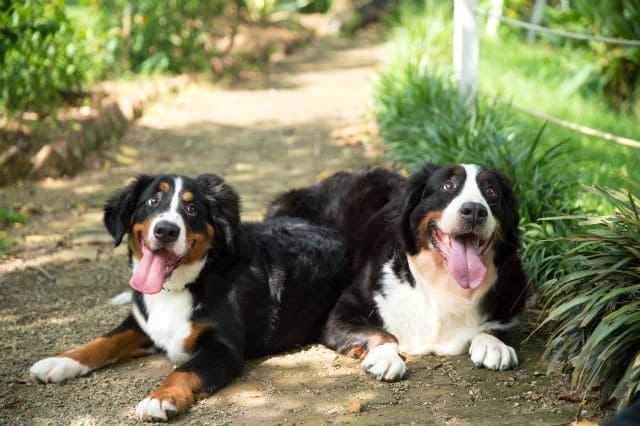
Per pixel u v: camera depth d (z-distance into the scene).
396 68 9.82
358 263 4.66
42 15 8.23
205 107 10.20
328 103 10.41
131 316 4.20
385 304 4.30
